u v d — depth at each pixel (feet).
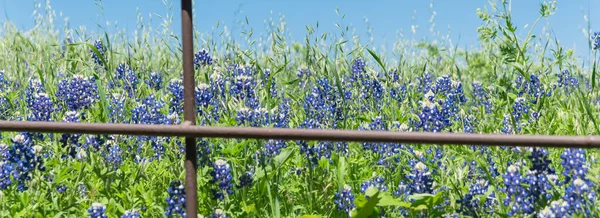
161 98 18.48
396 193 11.32
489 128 16.38
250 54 18.58
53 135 13.46
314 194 11.94
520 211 9.32
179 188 9.85
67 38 22.98
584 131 14.08
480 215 10.23
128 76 19.31
